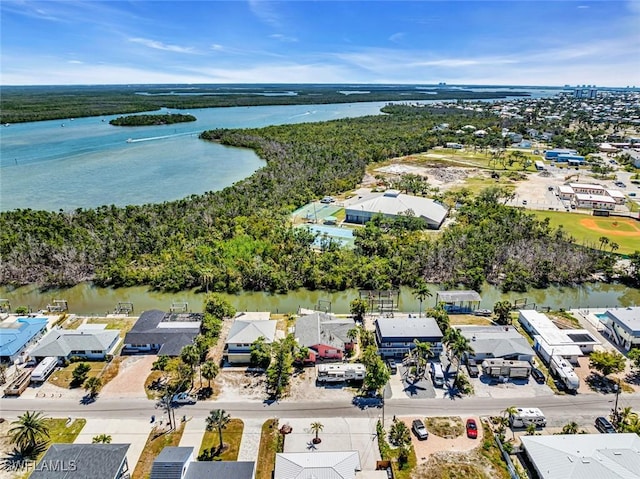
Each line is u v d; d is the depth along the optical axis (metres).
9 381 60.94
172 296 88.88
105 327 72.81
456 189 165.25
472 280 90.19
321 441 50.31
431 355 63.75
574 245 106.44
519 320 77.62
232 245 102.69
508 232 111.25
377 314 79.56
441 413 55.09
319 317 72.81
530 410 53.22
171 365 61.84
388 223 120.75
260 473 45.94
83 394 58.50
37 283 92.50
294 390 59.28
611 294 91.69
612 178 185.25
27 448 48.88
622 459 44.00
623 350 68.62
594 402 57.34
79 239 105.06
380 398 57.72
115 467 42.88
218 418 48.44
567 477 42.34
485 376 62.38
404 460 47.50
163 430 52.03
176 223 116.00
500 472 46.31
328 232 117.50
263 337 65.56
